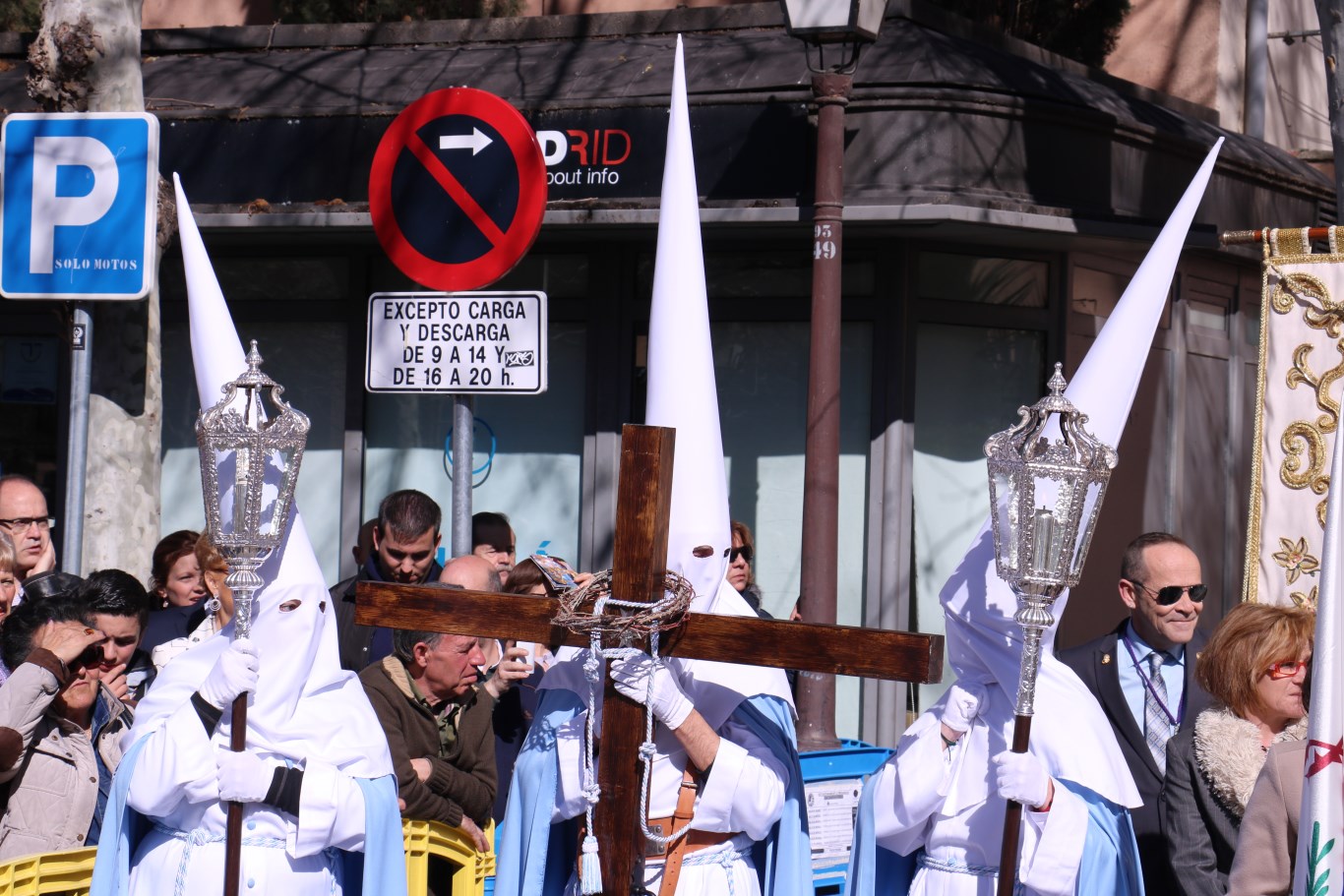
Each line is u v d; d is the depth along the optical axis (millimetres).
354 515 19125
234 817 8305
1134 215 17859
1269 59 27094
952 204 16203
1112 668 10945
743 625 7773
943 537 18125
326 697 8805
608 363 18438
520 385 11445
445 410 19094
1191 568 10758
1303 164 24000
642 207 17062
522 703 12562
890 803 8742
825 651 7629
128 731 9414
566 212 17109
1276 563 13094
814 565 14648
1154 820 10508
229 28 20391
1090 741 8508
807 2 14289
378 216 11680
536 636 8102
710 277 18297
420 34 20016
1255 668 8961
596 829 7902
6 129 12102
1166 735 10789
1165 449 21047
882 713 17734
